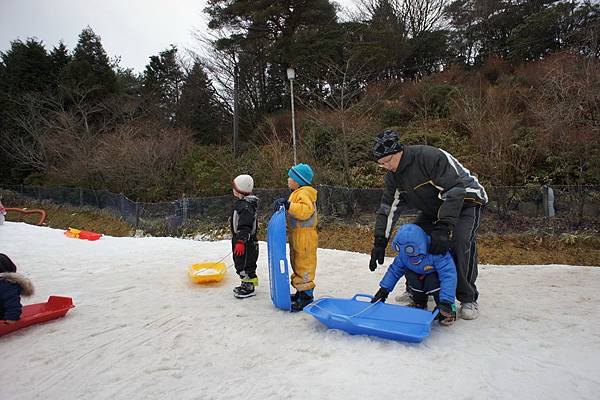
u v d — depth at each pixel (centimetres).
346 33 2444
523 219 1049
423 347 333
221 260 680
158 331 388
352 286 537
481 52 2850
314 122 1739
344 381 286
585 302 439
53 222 2042
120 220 1734
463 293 394
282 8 2522
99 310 448
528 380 282
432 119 1788
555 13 2250
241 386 287
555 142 1177
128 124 2475
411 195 392
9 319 383
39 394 289
